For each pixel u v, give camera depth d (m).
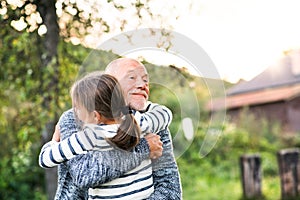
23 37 4.27
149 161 2.25
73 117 2.27
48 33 4.16
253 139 13.47
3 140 6.61
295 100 17.83
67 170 2.33
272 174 11.79
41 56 4.54
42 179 8.48
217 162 12.03
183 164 11.16
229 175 11.52
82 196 2.33
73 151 2.14
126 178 2.19
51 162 2.18
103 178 2.15
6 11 3.89
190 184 10.73
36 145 7.71
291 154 8.42
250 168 8.75
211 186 10.77
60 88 4.45
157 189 2.28
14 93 5.44
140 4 3.60
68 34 4.15
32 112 4.82
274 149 13.54
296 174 8.41
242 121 14.32
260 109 17.80
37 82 4.66
